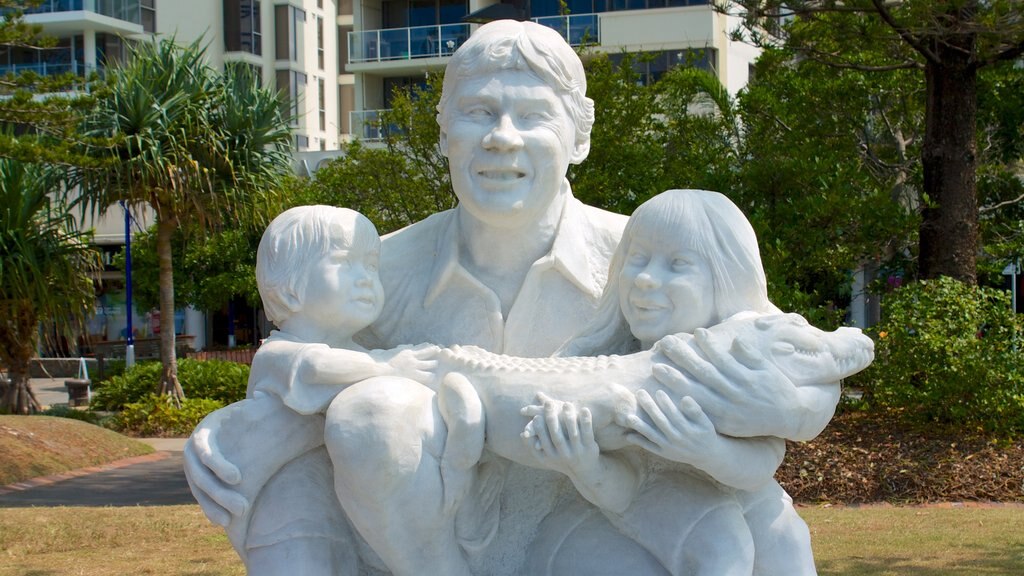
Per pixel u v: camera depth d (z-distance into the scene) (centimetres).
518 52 263
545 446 228
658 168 1070
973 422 820
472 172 264
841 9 839
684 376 229
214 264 2122
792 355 234
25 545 637
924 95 1145
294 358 245
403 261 291
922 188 1041
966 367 809
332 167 1326
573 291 279
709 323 248
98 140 993
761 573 245
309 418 247
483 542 249
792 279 899
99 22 2206
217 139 1269
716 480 238
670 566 236
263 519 245
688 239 246
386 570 253
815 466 802
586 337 267
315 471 250
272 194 1322
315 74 2756
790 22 916
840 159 1020
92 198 1253
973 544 597
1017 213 1154
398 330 286
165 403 1293
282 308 259
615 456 241
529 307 277
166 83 1280
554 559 249
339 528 249
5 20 996
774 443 241
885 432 851
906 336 836
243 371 1425
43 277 1309
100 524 695
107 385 1445
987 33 798
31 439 999
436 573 239
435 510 233
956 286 843
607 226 290
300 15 2667
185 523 701
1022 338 840
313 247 257
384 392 230
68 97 999
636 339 266
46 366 2344
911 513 705
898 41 919
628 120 1089
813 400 233
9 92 1022
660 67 1916
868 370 871
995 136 1174
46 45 1022
